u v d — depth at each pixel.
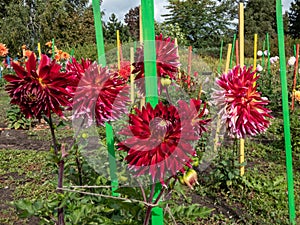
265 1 38.16
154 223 1.67
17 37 22.95
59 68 1.45
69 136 6.59
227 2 25.23
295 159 5.24
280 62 3.01
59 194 1.84
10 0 27.06
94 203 2.45
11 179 4.48
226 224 3.30
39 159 5.31
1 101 11.05
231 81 1.60
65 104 1.47
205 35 24.42
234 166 4.08
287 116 3.05
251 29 37.88
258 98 1.63
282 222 3.27
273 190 4.02
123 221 1.86
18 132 7.18
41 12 24.44
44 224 2.02
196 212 1.90
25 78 1.42
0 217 3.44
